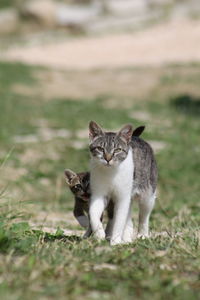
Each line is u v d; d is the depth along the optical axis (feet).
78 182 30.40
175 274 18.95
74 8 155.22
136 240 25.02
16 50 126.11
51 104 83.15
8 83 92.89
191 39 117.80
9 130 67.46
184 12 138.92
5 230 22.24
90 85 95.71
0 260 19.43
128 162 25.76
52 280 17.78
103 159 25.03
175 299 16.65
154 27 132.05
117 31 134.21
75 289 16.97
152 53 113.09
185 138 67.62
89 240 24.13
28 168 54.03
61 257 20.06
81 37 135.64
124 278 18.22
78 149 60.95
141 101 86.74
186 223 33.04
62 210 42.27
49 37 139.85
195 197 47.96
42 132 68.13
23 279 17.60
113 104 84.89
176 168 56.44
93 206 25.86
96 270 19.10
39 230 27.32
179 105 84.02
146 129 69.51
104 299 16.46
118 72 101.30
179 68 99.91
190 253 21.49
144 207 28.04
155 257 20.88
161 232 28.99
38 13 154.71
